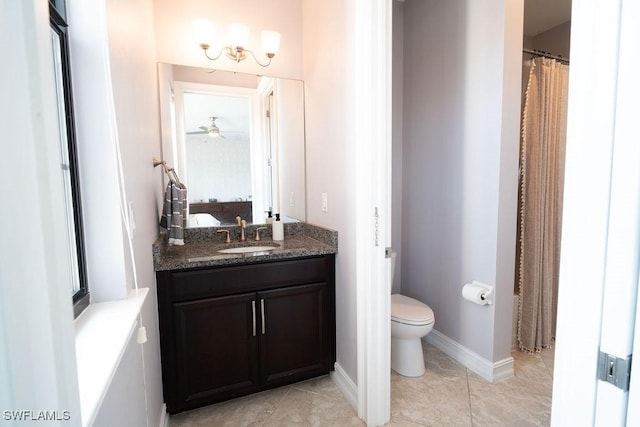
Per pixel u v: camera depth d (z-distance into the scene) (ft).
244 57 7.02
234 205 7.30
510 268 6.26
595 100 1.76
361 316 5.13
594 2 1.75
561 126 7.34
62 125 2.82
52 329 1.30
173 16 6.63
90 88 2.97
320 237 6.68
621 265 1.72
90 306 3.06
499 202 6.02
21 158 1.20
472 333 6.66
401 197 8.70
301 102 7.61
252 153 7.36
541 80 6.96
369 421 5.05
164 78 6.59
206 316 5.34
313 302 6.09
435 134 7.45
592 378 1.86
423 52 7.68
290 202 7.62
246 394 5.72
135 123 3.99
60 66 2.78
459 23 6.66
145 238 4.37
